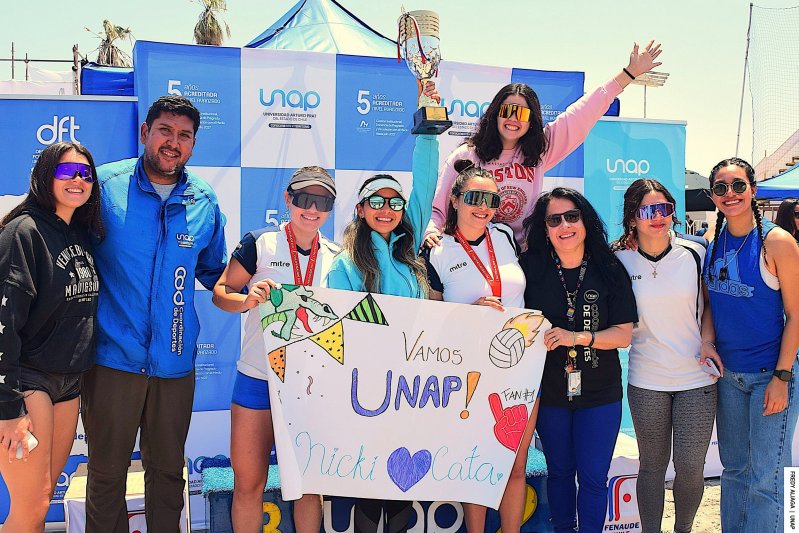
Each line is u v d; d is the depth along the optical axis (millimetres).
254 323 3123
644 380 3367
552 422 3328
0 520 4262
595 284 3273
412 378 3182
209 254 3273
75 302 2771
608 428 3244
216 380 4645
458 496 3232
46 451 2732
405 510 3275
